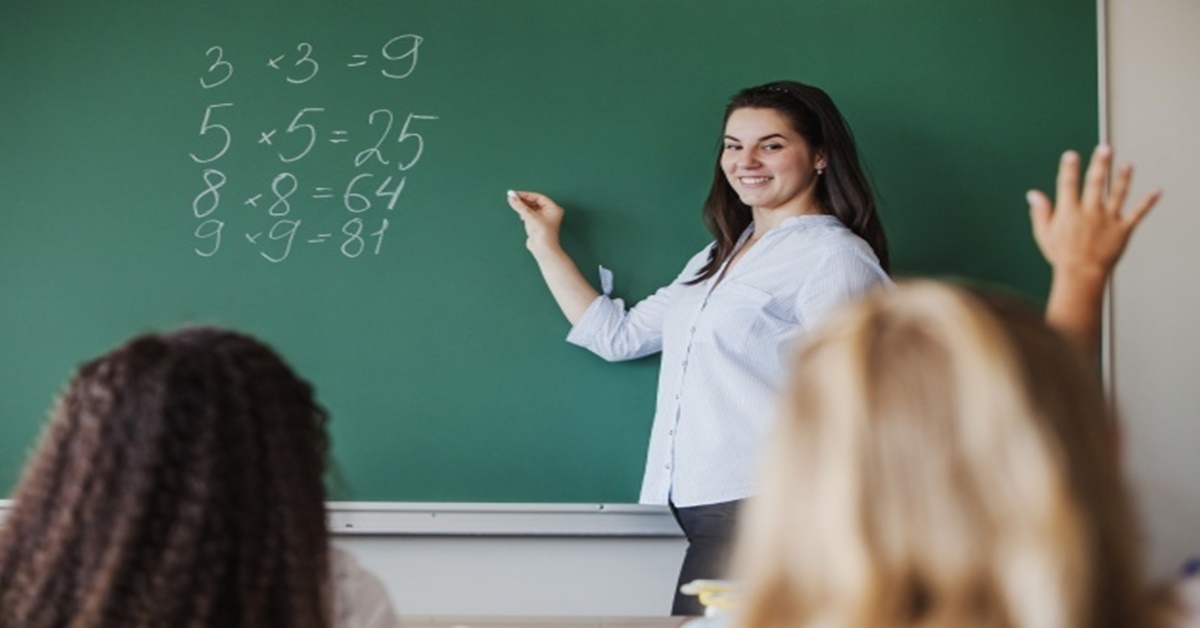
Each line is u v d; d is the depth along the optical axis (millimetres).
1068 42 3189
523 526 3119
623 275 3139
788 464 721
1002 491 668
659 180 3143
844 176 2959
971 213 3176
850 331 735
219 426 1114
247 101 3109
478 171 3129
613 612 3152
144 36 3096
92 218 3076
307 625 1116
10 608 1101
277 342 3104
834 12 3164
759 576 720
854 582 675
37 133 3072
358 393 3107
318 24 3121
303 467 1158
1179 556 3180
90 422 1115
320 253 3109
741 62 3154
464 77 3133
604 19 3145
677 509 2922
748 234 3047
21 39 3078
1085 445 688
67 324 3064
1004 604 664
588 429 3135
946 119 3174
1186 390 3189
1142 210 1396
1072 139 3186
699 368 2902
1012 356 693
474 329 3125
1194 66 3201
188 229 3092
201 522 1088
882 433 693
